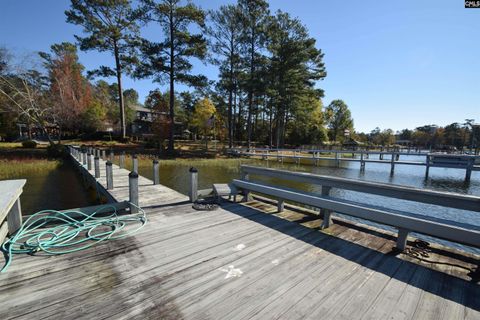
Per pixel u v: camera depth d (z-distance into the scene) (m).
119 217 3.46
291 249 2.60
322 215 3.66
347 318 1.60
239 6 21.59
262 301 1.76
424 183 12.05
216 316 1.61
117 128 35.19
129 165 14.78
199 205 4.20
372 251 2.56
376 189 2.77
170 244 2.69
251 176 12.39
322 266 2.25
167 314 1.62
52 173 12.16
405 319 1.59
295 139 40.09
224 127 33.97
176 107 43.94
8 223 2.76
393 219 2.48
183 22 18.66
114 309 1.66
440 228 2.17
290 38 22.52
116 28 20.91
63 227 3.10
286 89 24.34
